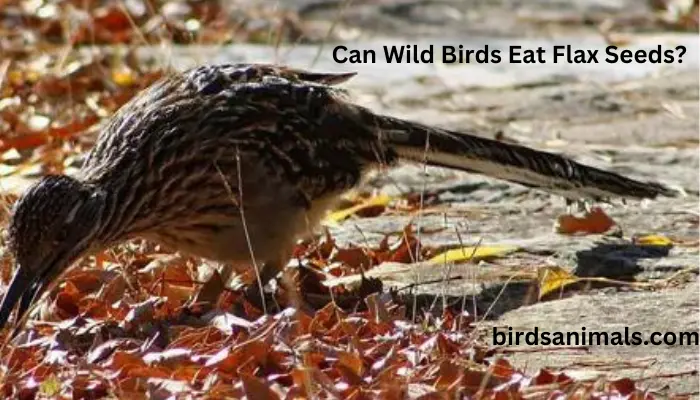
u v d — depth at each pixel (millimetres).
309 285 11891
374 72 19484
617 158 16047
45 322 11258
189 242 11938
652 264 12445
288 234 11984
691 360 10570
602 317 11320
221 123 11719
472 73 19531
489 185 14805
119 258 12422
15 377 10258
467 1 23812
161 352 10477
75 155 15273
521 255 12719
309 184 12047
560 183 12766
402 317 11172
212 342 10750
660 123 17359
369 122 12297
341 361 10125
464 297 11398
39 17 20156
